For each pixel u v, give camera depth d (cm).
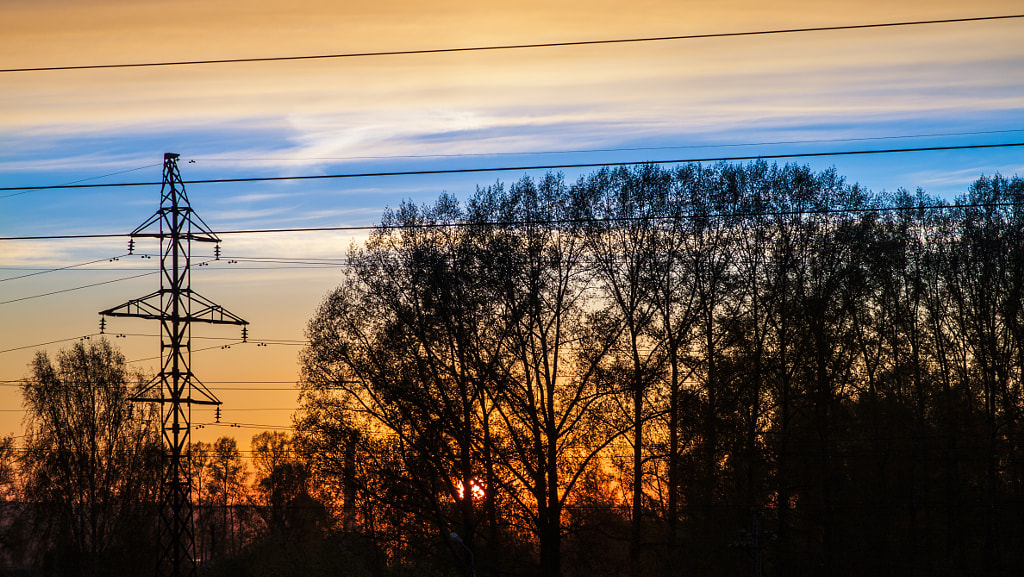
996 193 5597
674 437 5019
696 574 5066
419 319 4947
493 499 4906
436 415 4875
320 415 4934
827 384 5341
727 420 5116
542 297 4956
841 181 5475
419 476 4862
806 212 5069
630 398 4934
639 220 5175
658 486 5119
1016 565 5175
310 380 4978
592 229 5056
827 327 5406
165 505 4462
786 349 5381
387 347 4944
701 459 5078
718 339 5178
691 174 5309
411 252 5000
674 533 5044
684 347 5109
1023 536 5197
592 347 4819
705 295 5194
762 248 5356
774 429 5291
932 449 5384
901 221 5634
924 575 5206
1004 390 5509
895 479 5359
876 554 5225
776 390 5319
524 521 4872
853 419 5403
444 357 4950
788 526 5194
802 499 5284
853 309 5444
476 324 4909
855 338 5538
